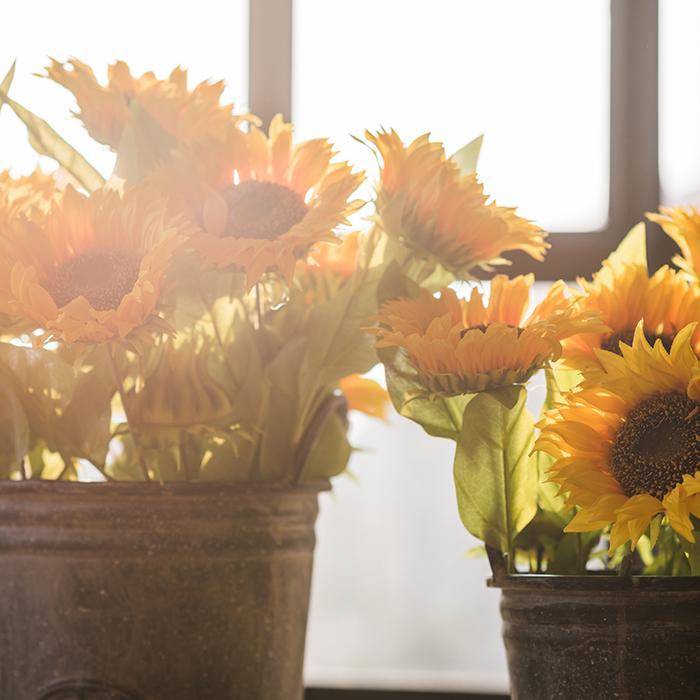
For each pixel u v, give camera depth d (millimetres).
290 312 1284
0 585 1218
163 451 1235
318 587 1644
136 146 1264
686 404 1148
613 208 1635
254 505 1227
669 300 1220
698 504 1104
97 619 1202
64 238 1214
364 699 1597
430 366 1157
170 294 1215
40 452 1303
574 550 1227
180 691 1205
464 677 1616
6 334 1269
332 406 1271
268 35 1672
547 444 1162
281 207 1237
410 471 1646
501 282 1219
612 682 1146
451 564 1634
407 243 1251
